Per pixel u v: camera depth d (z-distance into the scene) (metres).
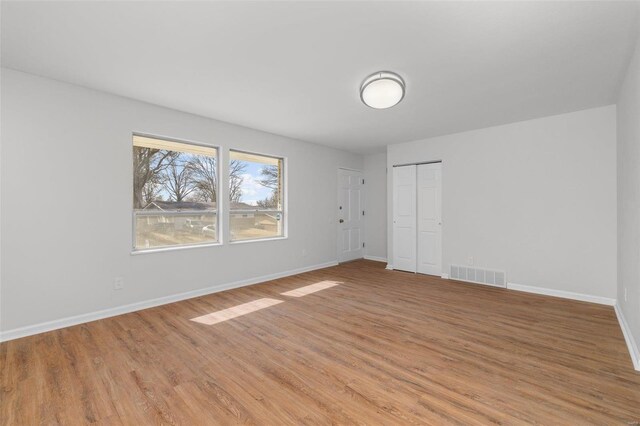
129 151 3.46
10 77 2.75
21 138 2.81
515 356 2.42
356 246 6.82
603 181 3.71
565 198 3.97
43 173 2.92
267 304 3.73
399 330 2.94
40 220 2.90
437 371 2.20
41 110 2.90
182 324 3.09
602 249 3.72
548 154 4.10
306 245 5.62
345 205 6.52
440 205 5.21
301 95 3.37
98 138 3.24
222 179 4.35
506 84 3.06
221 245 4.32
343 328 2.99
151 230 3.75
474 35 2.22
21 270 2.80
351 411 1.77
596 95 3.35
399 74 2.84
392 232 5.87
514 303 3.76
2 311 2.71
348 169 6.59
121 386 2.02
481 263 4.71
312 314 3.38
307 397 1.91
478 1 1.86
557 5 1.89
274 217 5.19
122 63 2.65
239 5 1.90
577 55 2.50
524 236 4.31
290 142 5.30
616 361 2.33
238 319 3.23
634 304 2.42
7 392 1.95
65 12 1.95
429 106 3.69
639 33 2.16
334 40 2.29
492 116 4.08
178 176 4.01
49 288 2.95
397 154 5.75
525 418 1.70
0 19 2.02
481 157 4.70
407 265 5.65
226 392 1.96
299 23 2.08
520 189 4.33
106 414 1.75
